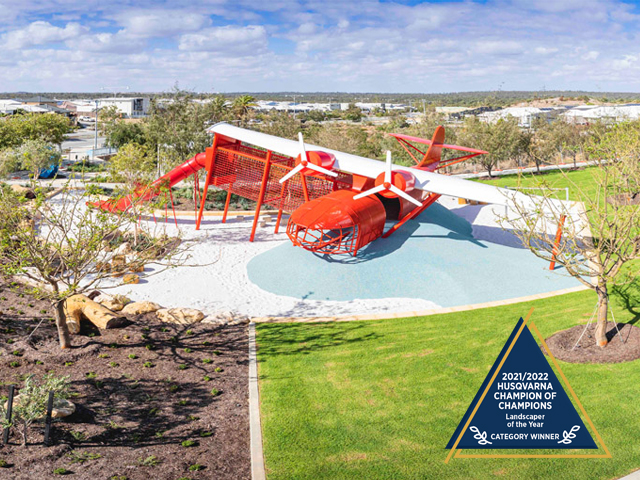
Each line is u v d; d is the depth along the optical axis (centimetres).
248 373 1578
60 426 1255
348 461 1139
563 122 6344
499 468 1104
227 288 2395
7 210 1517
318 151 2798
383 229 2766
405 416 1299
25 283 2219
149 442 1219
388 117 19025
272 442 1214
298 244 2645
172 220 3522
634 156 1652
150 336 1831
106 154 7744
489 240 2950
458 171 6150
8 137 6034
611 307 1906
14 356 1589
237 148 3197
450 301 2200
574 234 1611
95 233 1556
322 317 2041
